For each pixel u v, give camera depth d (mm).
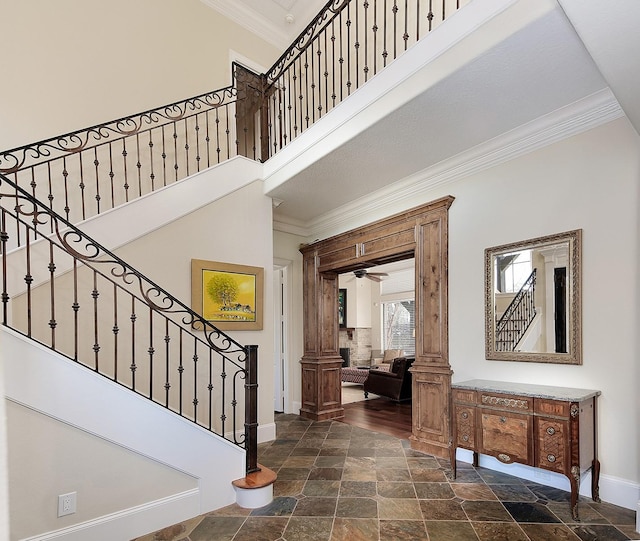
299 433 4668
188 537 2389
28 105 3801
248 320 4320
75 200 4020
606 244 2898
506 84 2689
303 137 4023
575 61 2455
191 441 2650
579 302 2994
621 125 2865
